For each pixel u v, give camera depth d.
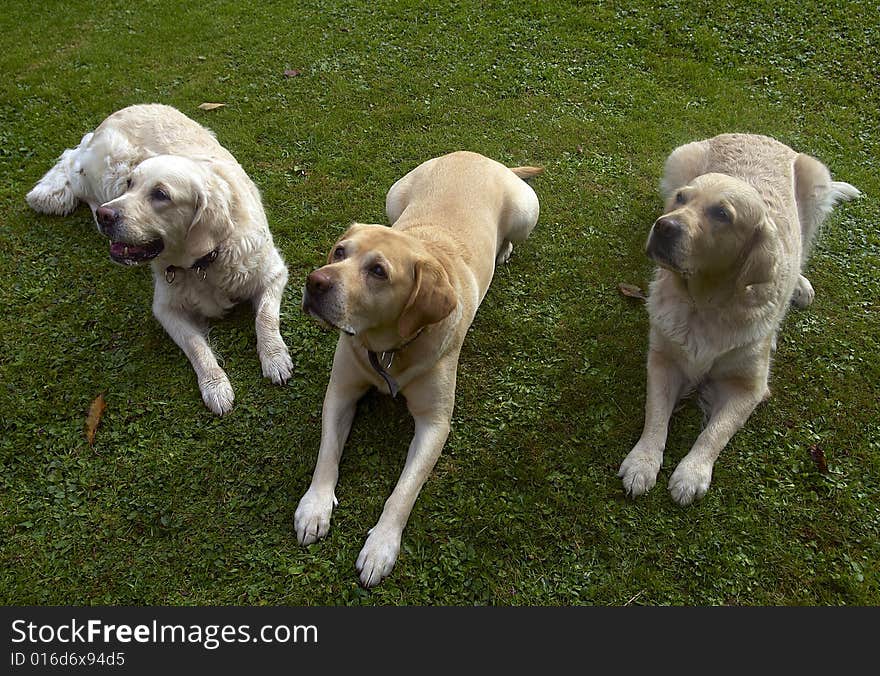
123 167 1.76
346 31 2.62
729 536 1.39
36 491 1.38
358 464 1.45
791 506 1.44
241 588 1.29
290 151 2.10
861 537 1.40
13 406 1.50
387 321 1.29
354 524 1.37
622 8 2.80
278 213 1.93
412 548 1.34
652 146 2.18
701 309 1.47
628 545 1.37
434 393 1.40
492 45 2.57
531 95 2.35
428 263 1.27
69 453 1.44
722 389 1.55
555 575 1.33
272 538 1.35
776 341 1.70
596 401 1.58
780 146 1.68
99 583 1.29
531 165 2.10
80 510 1.36
